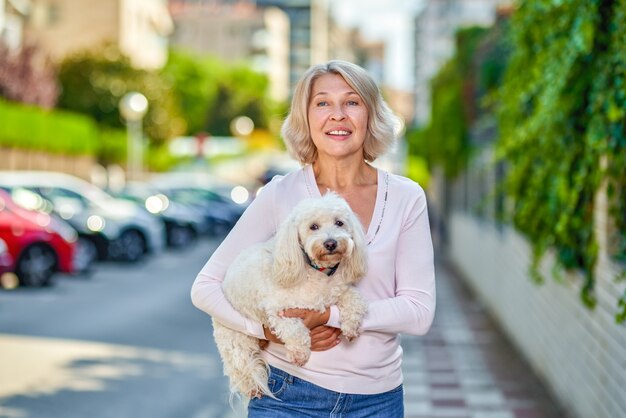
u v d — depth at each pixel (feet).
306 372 10.50
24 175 61.00
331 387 10.45
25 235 47.70
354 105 11.18
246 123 250.37
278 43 441.68
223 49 422.00
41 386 25.73
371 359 10.51
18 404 23.58
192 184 107.24
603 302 18.78
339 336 10.46
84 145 115.24
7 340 33.14
